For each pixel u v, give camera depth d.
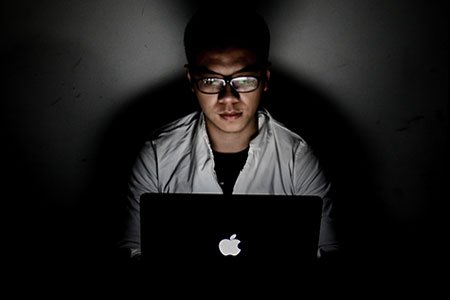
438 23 1.35
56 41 1.40
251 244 0.95
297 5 1.33
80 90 1.48
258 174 1.35
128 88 1.47
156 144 1.37
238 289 0.97
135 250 1.28
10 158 1.60
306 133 1.51
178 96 1.47
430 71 1.41
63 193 1.67
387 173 1.58
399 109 1.47
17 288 1.70
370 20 1.35
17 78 1.47
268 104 1.47
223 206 0.93
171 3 1.34
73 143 1.57
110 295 1.13
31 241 1.75
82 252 1.75
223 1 1.33
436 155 1.54
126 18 1.36
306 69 1.42
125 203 1.39
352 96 1.46
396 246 1.70
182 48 1.40
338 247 1.30
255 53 1.12
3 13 1.37
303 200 0.93
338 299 1.16
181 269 0.97
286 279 0.97
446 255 1.70
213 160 1.32
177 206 0.93
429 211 1.64
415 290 1.68
